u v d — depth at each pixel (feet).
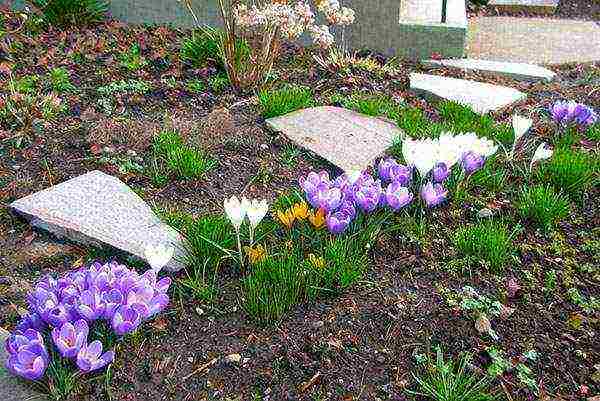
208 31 9.23
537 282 4.92
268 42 7.91
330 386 3.92
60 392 3.68
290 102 7.28
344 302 4.52
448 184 5.72
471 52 10.50
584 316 4.64
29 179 5.81
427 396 3.88
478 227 5.17
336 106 7.65
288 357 4.08
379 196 5.04
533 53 10.53
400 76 8.99
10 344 3.61
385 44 9.88
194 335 4.21
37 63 8.23
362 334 4.29
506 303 4.68
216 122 6.88
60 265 4.83
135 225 5.15
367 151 6.57
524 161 6.54
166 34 9.73
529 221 5.58
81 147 6.36
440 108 7.78
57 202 5.29
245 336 4.22
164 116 7.07
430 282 4.79
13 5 9.91
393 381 3.99
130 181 5.90
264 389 3.88
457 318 4.46
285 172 6.27
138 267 4.81
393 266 4.91
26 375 3.52
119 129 6.60
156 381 3.89
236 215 4.52
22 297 4.49
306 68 8.80
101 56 8.66
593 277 5.04
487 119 7.40
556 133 7.18
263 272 4.54
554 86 9.07
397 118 7.25
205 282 4.62
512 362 4.18
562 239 5.44
